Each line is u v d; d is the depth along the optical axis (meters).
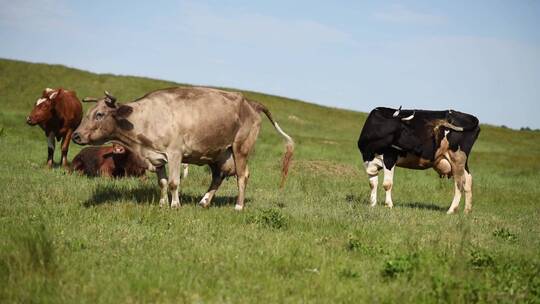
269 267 7.15
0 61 51.12
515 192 19.47
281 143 33.03
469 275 6.98
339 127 52.47
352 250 8.50
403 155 13.74
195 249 7.82
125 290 6.03
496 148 48.22
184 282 6.34
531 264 7.75
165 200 11.13
